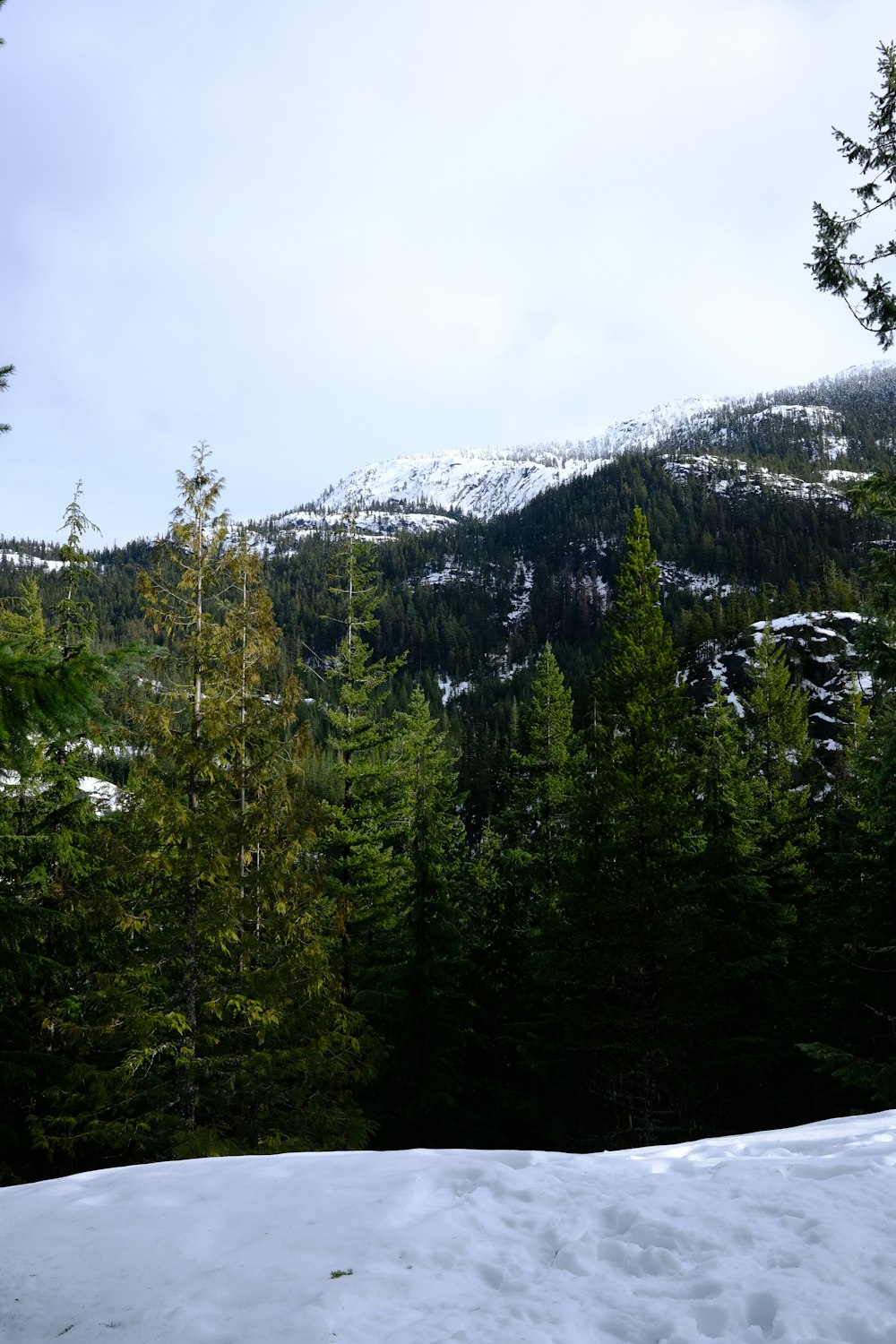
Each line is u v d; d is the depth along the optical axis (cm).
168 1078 1309
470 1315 332
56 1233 457
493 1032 2269
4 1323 369
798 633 6162
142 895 1280
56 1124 1383
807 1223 400
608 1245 390
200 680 1320
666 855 1697
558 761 2948
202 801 1336
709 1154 589
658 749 1775
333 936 1555
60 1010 1388
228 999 1226
